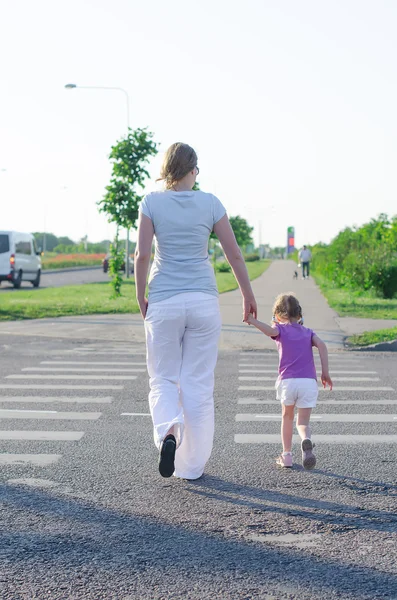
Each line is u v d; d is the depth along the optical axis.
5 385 13.39
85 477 7.55
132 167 36.69
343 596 4.84
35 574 5.16
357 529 6.12
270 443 9.07
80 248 197.25
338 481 7.49
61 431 9.62
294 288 50.59
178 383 7.32
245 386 13.45
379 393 12.70
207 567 5.30
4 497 6.89
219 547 5.68
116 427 9.88
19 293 43.06
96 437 9.30
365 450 8.73
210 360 7.32
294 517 6.40
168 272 7.12
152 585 4.99
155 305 7.10
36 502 6.75
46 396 12.25
